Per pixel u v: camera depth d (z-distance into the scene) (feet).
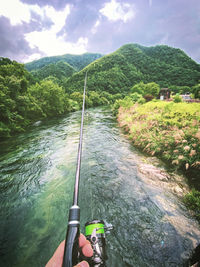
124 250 7.14
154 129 22.68
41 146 25.22
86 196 11.40
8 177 15.33
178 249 6.91
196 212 9.11
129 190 11.79
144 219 8.89
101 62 562.25
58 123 50.90
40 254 7.50
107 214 9.48
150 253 6.89
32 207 10.95
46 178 14.76
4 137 33.32
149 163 16.47
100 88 358.23
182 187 11.71
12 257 7.45
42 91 78.84
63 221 9.52
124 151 20.76
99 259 2.67
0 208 11.03
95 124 42.91
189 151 14.67
